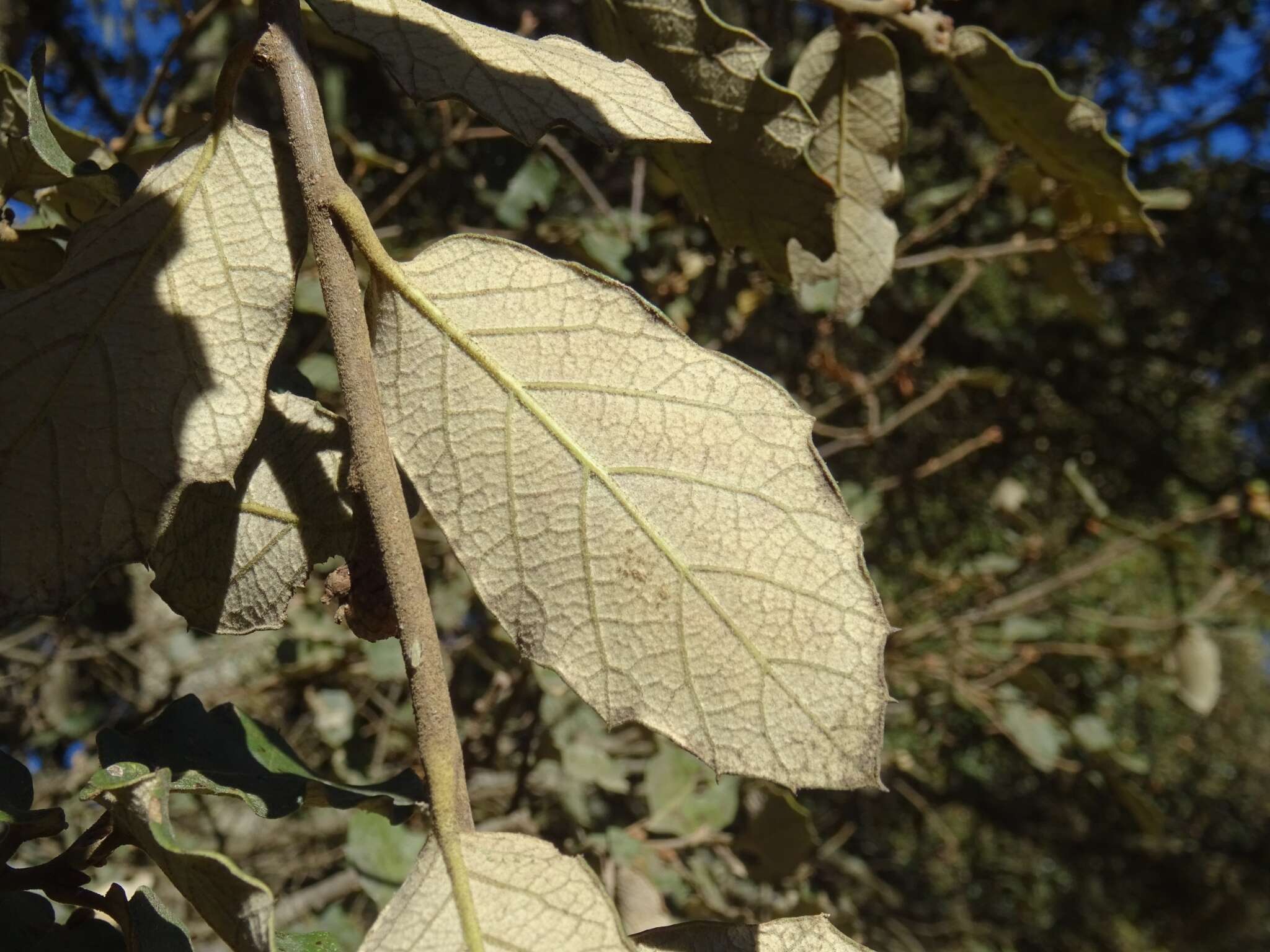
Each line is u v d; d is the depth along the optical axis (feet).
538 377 0.41
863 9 0.71
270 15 0.43
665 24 0.58
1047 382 3.67
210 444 0.40
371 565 0.45
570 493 0.40
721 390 0.41
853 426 2.96
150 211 0.42
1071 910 4.63
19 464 0.38
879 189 0.75
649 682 0.39
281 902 1.57
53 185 0.57
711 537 0.40
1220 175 3.32
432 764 0.36
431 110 2.14
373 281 0.41
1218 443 4.13
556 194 2.12
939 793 3.76
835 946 0.43
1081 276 1.41
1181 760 4.84
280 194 0.43
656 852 1.44
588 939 0.35
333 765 1.62
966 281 1.88
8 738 2.26
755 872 1.47
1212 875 4.64
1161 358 3.70
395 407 0.41
